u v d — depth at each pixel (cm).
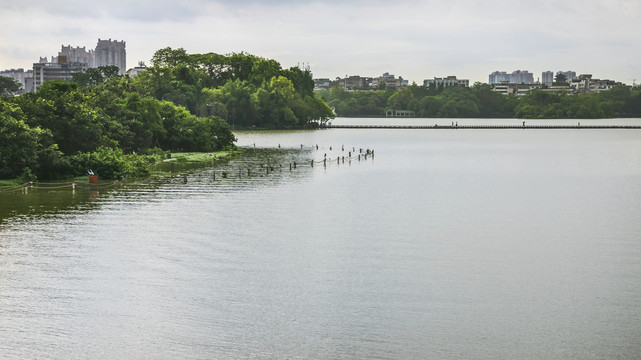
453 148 17300
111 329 3522
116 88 14962
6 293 4034
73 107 10212
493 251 5184
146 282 4281
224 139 14912
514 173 11050
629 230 6009
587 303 3941
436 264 4784
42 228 5803
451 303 3938
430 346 3334
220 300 3969
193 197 7706
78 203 7175
